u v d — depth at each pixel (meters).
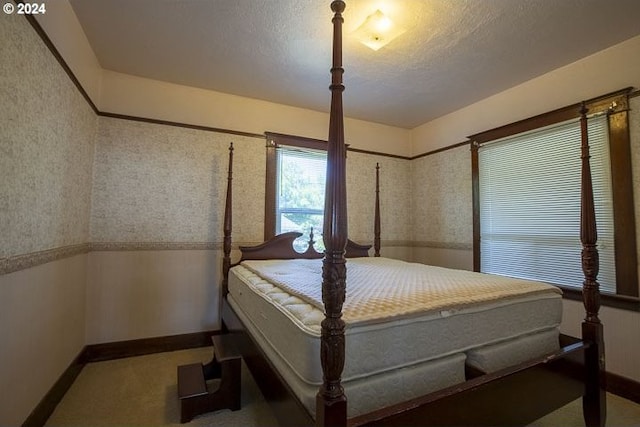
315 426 1.06
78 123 2.30
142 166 2.94
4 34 1.31
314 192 3.72
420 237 4.22
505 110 3.18
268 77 2.96
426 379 1.36
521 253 3.01
